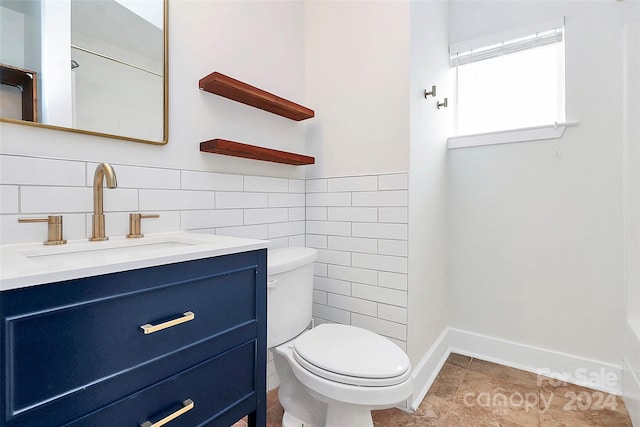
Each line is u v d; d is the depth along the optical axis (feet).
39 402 1.79
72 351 1.91
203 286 2.66
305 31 6.21
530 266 6.22
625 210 5.03
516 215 6.35
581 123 5.72
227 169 4.73
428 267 5.86
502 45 6.63
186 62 4.20
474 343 6.77
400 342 5.00
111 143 3.49
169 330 2.42
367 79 5.39
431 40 5.93
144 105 3.75
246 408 3.07
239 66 4.89
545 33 6.17
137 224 3.54
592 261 5.66
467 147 6.85
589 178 5.66
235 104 4.87
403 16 5.01
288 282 4.38
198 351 2.63
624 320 5.14
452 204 7.04
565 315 5.90
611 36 5.49
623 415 4.74
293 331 4.49
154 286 2.31
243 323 3.03
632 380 4.65
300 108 5.41
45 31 3.04
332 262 5.80
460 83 7.13
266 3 5.36
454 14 7.11
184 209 4.17
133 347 2.20
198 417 2.64
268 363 5.36
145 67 3.76
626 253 5.05
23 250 2.63
